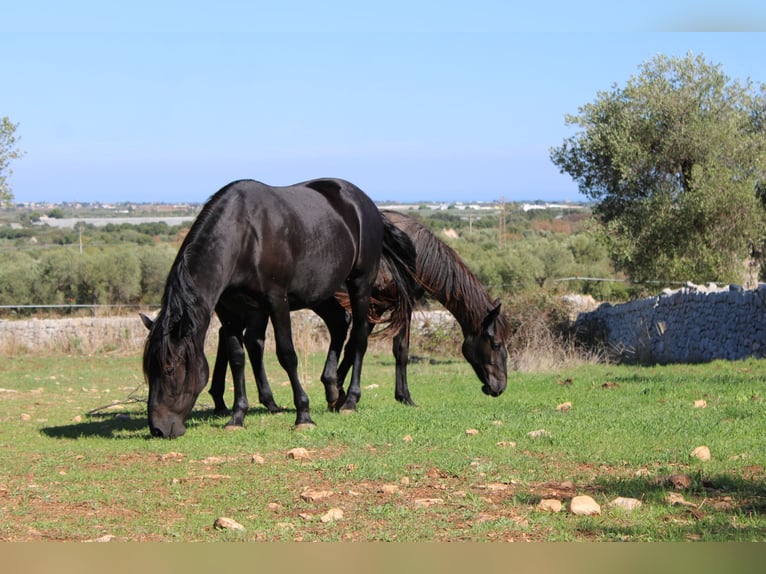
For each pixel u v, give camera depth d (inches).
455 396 487.5
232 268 334.3
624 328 893.2
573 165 1077.8
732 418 348.8
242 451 312.2
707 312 723.4
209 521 221.6
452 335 903.1
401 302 431.2
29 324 940.0
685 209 976.9
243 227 336.8
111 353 909.2
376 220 407.8
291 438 332.5
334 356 412.2
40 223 2758.4
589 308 1043.3
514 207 3663.9
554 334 867.4
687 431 319.3
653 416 355.9
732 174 983.6
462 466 273.0
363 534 208.1
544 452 293.7
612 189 1061.8
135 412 458.9
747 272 1010.1
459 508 227.0
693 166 986.7
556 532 203.9
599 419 353.7
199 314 322.7
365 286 405.1
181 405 325.7
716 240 984.3
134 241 2105.1
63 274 1349.7
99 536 211.0
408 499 237.6
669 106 1010.1
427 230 433.1
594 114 1068.5
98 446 332.8
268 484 259.9
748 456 273.3
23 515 231.1
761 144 1000.2
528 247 1574.8
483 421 359.6
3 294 1316.4
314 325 954.1
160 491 254.8
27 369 774.5
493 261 1432.1
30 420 434.9
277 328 351.6
